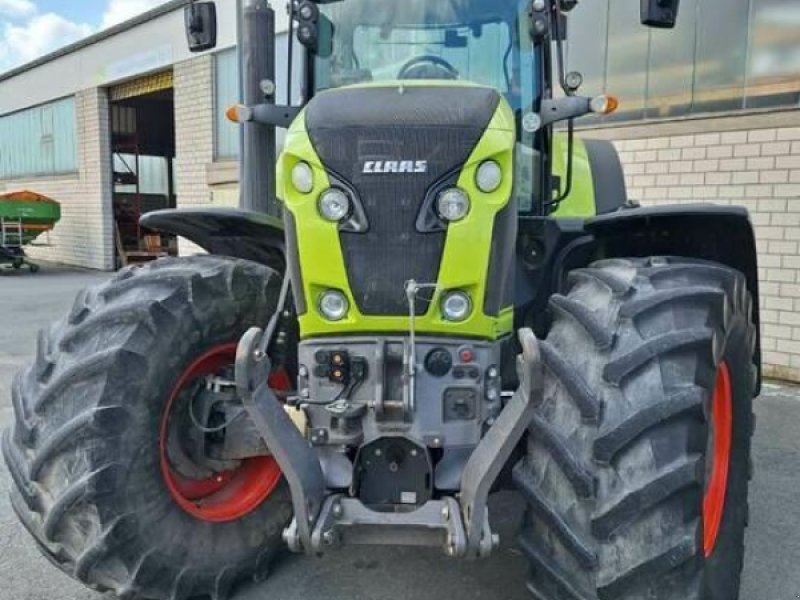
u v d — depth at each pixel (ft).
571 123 9.61
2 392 17.84
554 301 7.44
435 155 6.97
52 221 49.75
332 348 7.15
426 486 6.97
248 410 6.72
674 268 7.38
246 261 9.23
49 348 8.11
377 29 9.68
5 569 9.39
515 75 9.53
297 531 6.72
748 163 18.42
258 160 13.48
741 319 8.08
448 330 7.04
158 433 7.96
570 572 6.57
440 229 6.97
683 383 6.46
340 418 7.06
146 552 7.80
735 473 8.32
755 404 16.31
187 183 39.40
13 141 57.98
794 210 17.74
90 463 7.45
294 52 9.95
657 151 20.06
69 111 50.39
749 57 18.37
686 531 6.22
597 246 9.49
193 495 8.58
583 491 6.38
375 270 7.02
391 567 9.39
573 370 6.73
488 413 7.15
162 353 7.94
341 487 7.09
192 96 38.34
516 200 7.70
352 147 7.04
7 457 8.05
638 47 20.36
